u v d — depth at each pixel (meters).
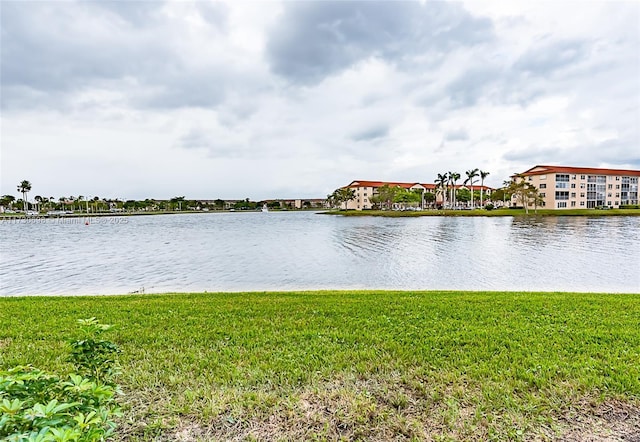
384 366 4.23
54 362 4.38
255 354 4.65
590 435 3.00
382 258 19.14
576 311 6.77
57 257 20.86
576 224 43.16
